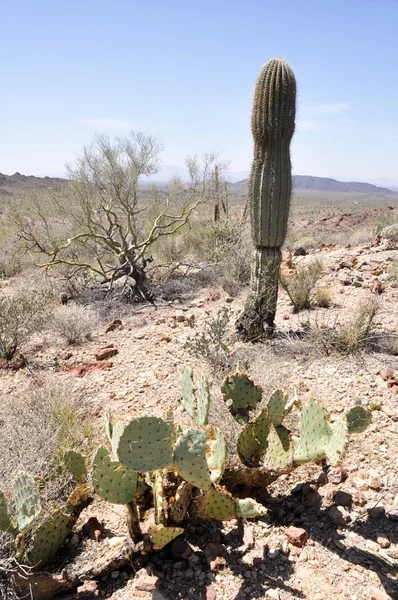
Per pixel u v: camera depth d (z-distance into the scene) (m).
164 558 2.65
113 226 8.80
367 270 8.95
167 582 2.49
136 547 2.56
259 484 3.01
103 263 10.58
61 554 2.74
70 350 6.02
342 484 3.15
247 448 3.12
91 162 8.36
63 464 3.10
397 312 6.31
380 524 2.79
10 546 2.47
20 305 6.66
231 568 2.55
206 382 2.95
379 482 3.10
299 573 2.50
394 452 3.40
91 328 6.70
